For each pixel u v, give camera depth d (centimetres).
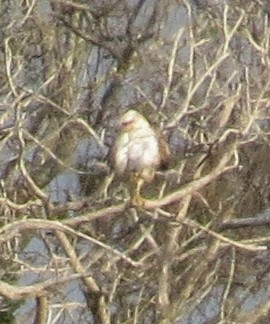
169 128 1312
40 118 1659
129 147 1208
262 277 1590
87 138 1655
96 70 1784
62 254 1420
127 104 1709
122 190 1392
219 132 1372
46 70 1741
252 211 1603
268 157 1565
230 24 1605
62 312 1438
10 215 1337
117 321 1510
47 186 1599
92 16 1858
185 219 1227
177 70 1546
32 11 1689
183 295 1466
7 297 1088
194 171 1378
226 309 1547
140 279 1441
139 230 1466
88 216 1136
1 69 1612
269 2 1603
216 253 1475
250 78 1468
